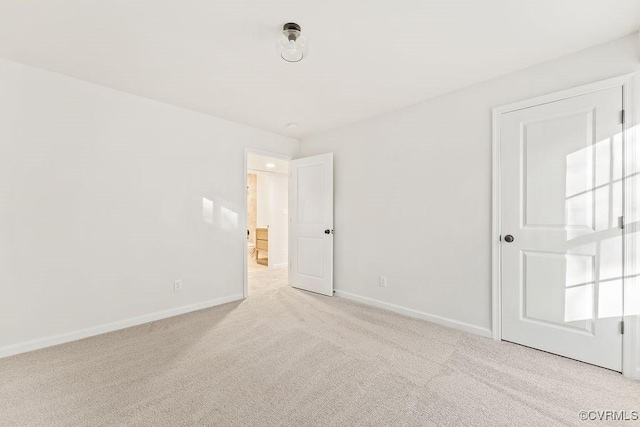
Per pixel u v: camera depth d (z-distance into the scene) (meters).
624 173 1.81
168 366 1.94
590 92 1.93
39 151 2.21
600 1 1.51
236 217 3.48
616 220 1.84
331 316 2.90
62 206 2.31
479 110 2.45
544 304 2.12
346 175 3.57
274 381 1.77
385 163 3.15
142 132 2.74
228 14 1.62
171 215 2.93
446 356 2.07
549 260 2.10
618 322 1.83
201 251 3.16
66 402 1.57
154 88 2.57
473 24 1.71
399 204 3.02
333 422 1.42
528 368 1.90
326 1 1.52
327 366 1.94
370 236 3.29
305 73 2.30
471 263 2.49
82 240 2.40
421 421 1.43
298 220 4.06
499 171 2.32
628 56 1.81
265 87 2.55
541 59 2.10
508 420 1.43
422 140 2.83
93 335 2.44
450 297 2.63
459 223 2.57
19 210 2.12
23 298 2.14
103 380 1.78
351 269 3.49
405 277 2.96
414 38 1.85
